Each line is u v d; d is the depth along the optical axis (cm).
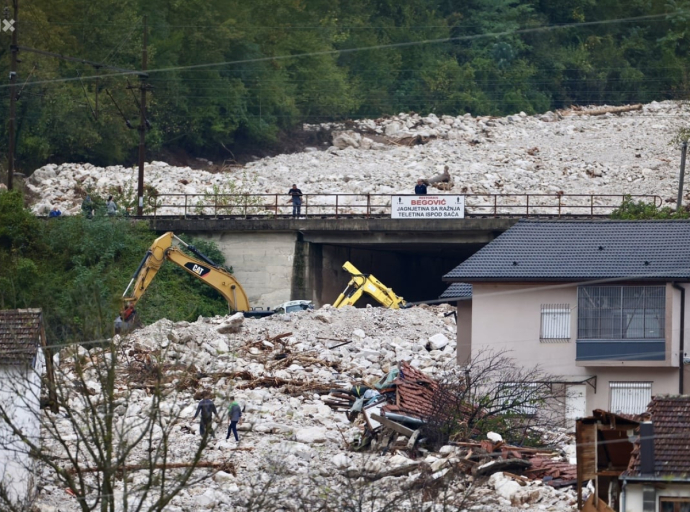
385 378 15925
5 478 11488
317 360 18325
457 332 18450
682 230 17762
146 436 13912
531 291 16912
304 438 14212
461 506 10769
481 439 14075
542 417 15188
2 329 12106
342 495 11375
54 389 10862
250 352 18762
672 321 16475
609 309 16650
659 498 10494
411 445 13750
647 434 10650
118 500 11669
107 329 11312
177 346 18062
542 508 11656
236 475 12812
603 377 16575
